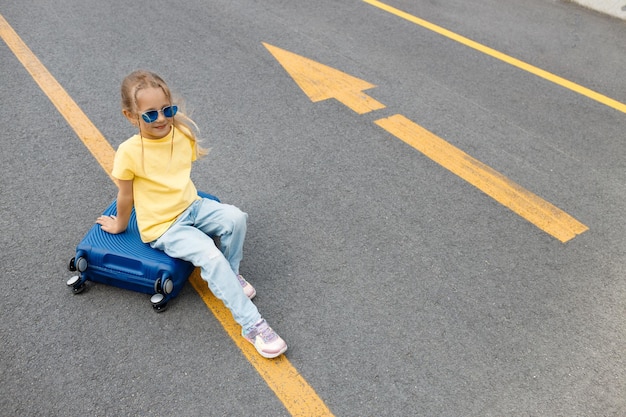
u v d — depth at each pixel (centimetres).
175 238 320
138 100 291
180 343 324
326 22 695
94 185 435
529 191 442
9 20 667
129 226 351
